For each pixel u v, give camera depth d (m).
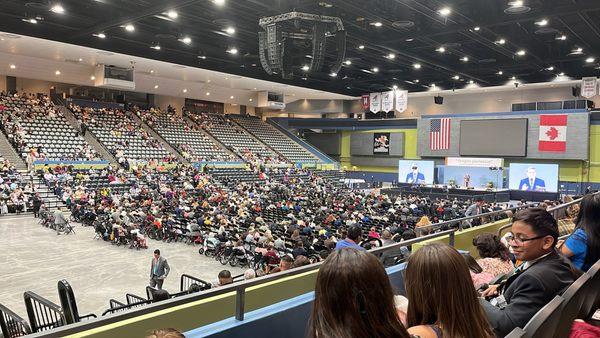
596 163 31.72
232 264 13.15
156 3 17.55
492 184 31.30
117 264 12.88
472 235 7.01
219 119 44.69
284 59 15.58
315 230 14.39
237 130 43.69
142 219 17.62
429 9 17.09
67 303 3.94
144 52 27.02
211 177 31.20
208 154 36.72
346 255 1.35
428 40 22.30
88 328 2.24
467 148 36.00
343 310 1.28
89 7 18.89
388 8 18.20
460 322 1.55
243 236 13.35
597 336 2.02
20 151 26.02
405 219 16.81
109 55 26.73
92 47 24.55
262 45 15.77
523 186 31.05
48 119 31.12
